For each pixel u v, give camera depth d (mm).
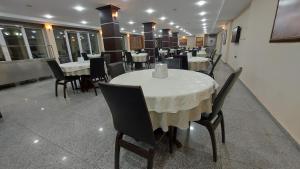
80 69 3395
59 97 3377
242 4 4469
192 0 4703
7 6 4441
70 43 8383
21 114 2559
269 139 1665
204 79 1558
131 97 873
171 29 12812
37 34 6734
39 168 1395
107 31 5211
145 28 8594
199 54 5785
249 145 1576
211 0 4738
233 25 6941
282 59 1939
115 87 877
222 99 1292
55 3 4391
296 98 1602
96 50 10398
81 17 6457
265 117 2164
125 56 6984
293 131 1618
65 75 3309
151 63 8727
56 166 1410
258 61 2830
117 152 1257
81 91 3756
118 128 1188
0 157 1550
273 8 2311
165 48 11898
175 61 2826
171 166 1345
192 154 1479
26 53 6332
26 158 1523
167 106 1115
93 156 1519
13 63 4738
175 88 1265
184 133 1812
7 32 5652
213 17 7449
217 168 1308
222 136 1604
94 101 3035
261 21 2826
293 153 1451
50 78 5711
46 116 2447
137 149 1125
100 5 4867
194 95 1143
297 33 1629
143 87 1324
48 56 7168
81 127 2072
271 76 2232
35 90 4090
